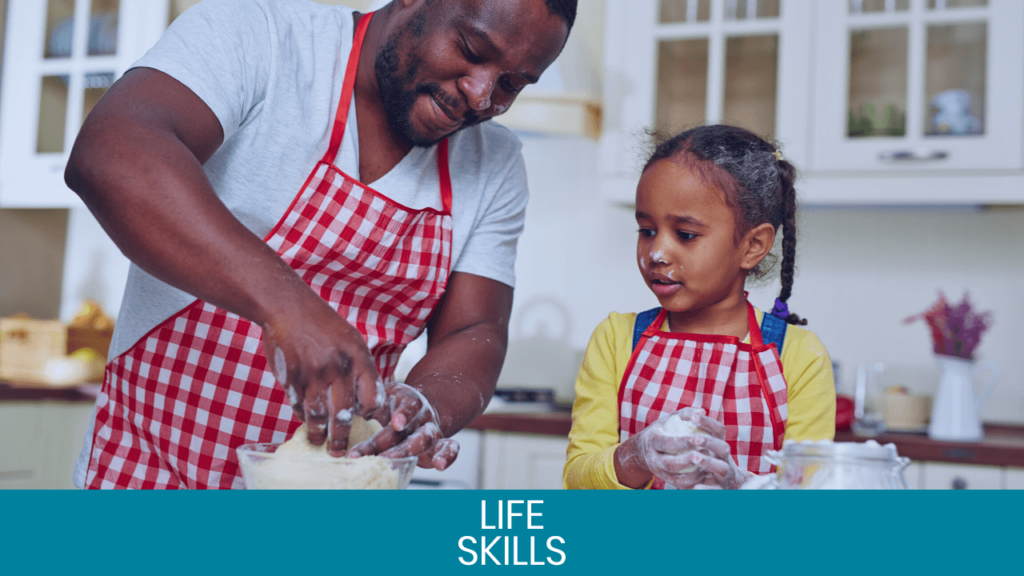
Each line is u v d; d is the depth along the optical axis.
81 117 2.39
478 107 0.77
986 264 2.16
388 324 1.01
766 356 0.97
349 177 0.90
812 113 2.05
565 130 2.12
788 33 2.08
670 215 0.94
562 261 2.47
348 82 0.89
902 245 2.22
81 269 2.75
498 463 1.96
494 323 1.01
